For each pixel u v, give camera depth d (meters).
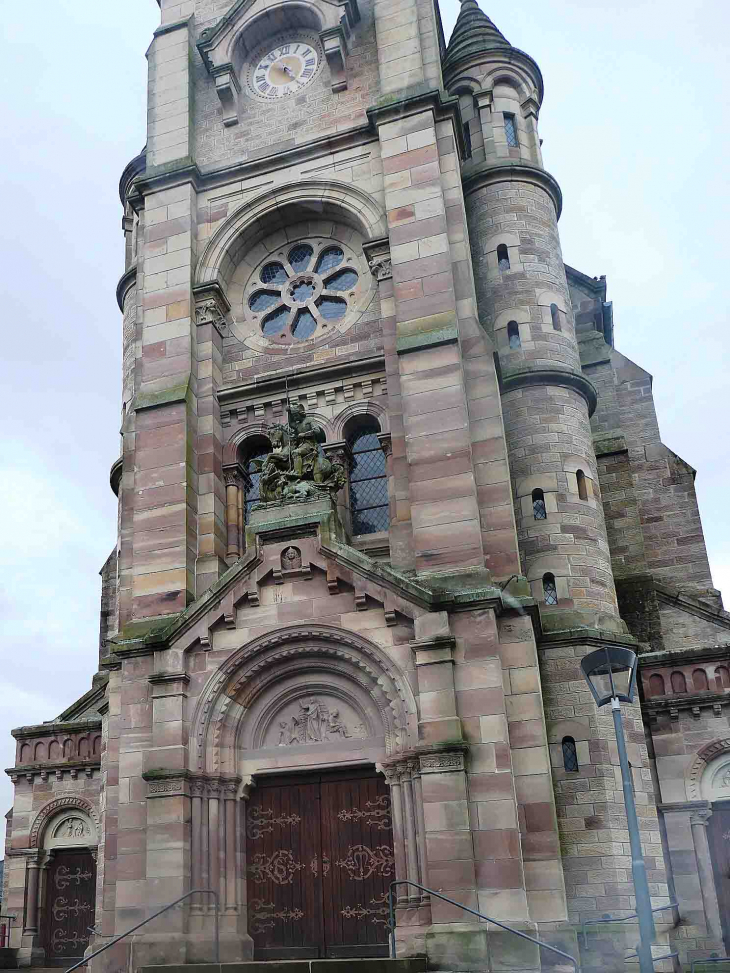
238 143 29.23
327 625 21.50
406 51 27.42
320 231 28.25
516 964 18.14
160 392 25.98
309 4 29.44
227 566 25.30
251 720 22.16
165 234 28.00
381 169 27.06
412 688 20.58
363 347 26.25
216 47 29.98
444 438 22.77
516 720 20.53
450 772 19.44
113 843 22.84
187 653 22.22
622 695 16.45
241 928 21.03
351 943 20.59
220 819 21.41
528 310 27.72
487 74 31.44
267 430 26.23
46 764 31.48
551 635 23.52
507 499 22.53
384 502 25.34
